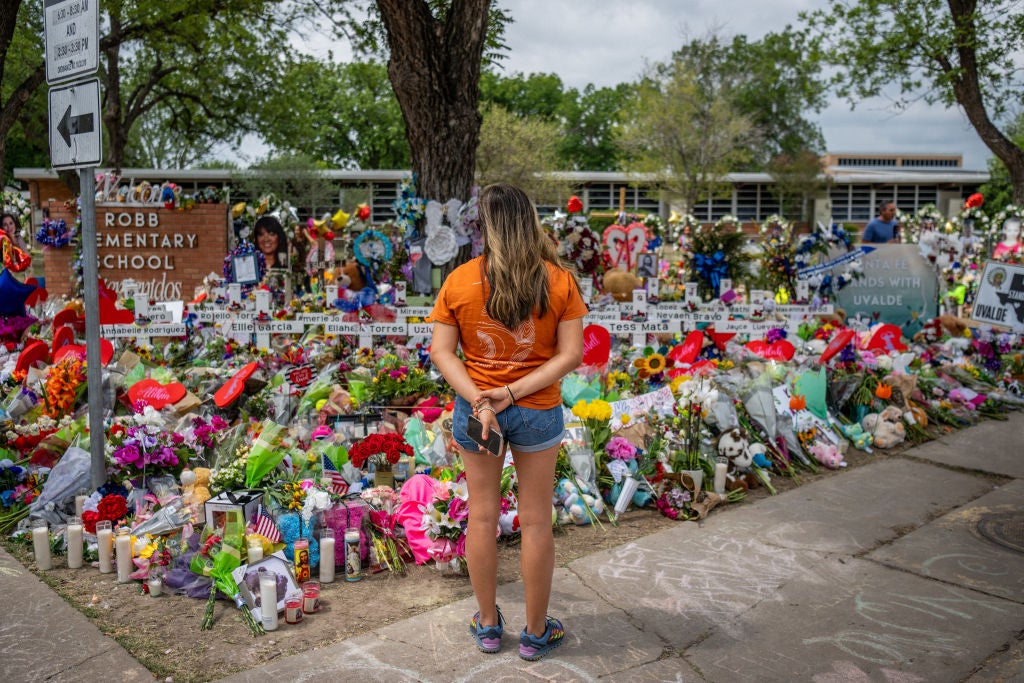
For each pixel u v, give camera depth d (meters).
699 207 33.19
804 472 5.18
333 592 3.36
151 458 3.96
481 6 6.65
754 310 7.35
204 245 9.55
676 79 29.75
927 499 4.61
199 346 6.93
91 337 3.78
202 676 2.64
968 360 7.93
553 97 51.16
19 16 20.16
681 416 4.78
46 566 3.49
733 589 3.36
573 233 7.25
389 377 5.52
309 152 42.69
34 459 4.23
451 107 6.85
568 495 4.17
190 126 26.81
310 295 7.46
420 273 7.04
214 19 18.02
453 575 3.53
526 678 2.65
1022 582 3.45
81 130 3.62
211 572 3.18
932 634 2.98
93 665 2.68
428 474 4.36
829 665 2.75
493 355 2.61
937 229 10.95
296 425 4.88
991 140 13.84
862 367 6.31
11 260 6.98
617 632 2.97
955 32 13.29
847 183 33.53
